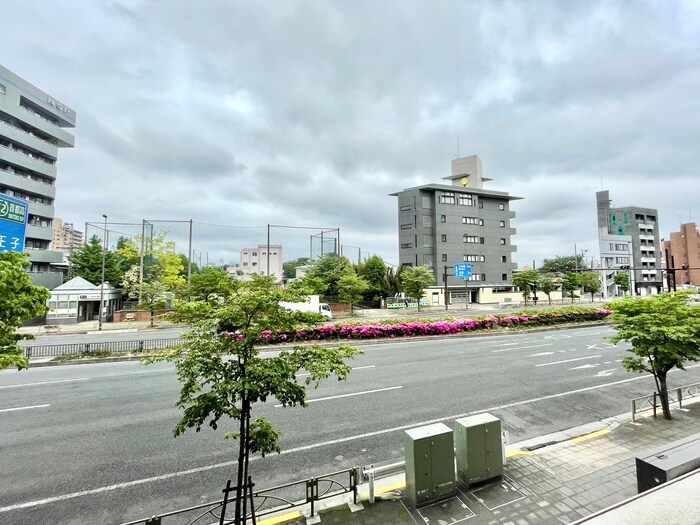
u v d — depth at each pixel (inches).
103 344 773.3
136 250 1496.1
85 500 231.3
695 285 3100.4
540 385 471.8
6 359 202.4
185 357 198.8
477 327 944.9
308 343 754.8
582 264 3198.8
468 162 2559.1
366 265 1955.0
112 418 367.2
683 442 187.5
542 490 223.5
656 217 3272.6
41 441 315.6
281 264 2847.0
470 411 381.4
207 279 1146.0
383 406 395.9
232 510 217.8
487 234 2314.2
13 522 210.4
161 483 249.9
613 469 247.9
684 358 342.3
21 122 1525.6
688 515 112.6
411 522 195.5
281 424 347.9
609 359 622.8
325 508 208.7
